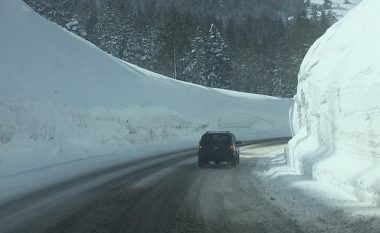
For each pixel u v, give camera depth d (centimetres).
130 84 3884
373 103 980
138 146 3256
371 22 1239
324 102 1368
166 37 8869
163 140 3791
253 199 1121
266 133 5788
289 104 6862
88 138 2625
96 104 3002
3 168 1620
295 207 977
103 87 3350
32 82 2411
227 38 12675
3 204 1050
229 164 2166
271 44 10694
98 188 1335
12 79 2219
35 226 827
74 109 2642
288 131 6184
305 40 10394
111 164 2130
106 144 2819
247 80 10212
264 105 6278
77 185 1391
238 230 783
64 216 920
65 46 3278
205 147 2102
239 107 5778
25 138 1970
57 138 2262
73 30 8512
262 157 2720
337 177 1098
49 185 1375
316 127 1514
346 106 1146
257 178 1614
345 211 863
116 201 1106
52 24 3456
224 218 889
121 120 3222
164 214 940
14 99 2066
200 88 5478
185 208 1007
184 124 4359
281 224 820
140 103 3775
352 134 1102
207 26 11388
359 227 751
